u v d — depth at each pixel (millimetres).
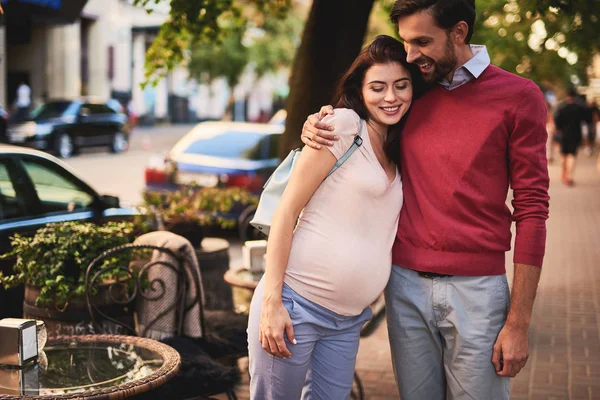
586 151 28812
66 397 2949
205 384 4176
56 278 4293
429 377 2975
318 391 2988
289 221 2730
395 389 5191
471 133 2738
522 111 2691
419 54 2697
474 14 2725
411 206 2871
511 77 2740
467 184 2754
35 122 22047
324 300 2814
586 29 6922
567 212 14367
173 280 4539
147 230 5848
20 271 4477
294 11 30969
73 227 4500
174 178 10750
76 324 4332
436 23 2646
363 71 2809
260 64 30078
